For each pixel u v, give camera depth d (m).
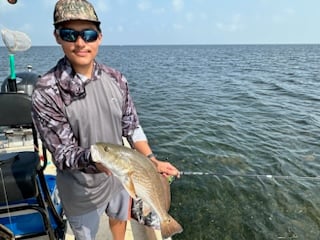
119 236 2.86
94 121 2.10
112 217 2.71
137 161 1.96
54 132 1.99
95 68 2.12
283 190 5.88
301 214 5.19
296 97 15.92
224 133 9.38
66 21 1.88
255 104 14.10
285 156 7.52
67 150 1.96
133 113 2.43
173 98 15.78
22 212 2.86
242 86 20.25
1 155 2.88
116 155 1.86
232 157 7.45
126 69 33.34
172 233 2.20
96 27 2.00
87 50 1.97
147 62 47.16
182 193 5.73
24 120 2.87
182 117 11.55
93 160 1.83
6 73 21.98
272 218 5.09
